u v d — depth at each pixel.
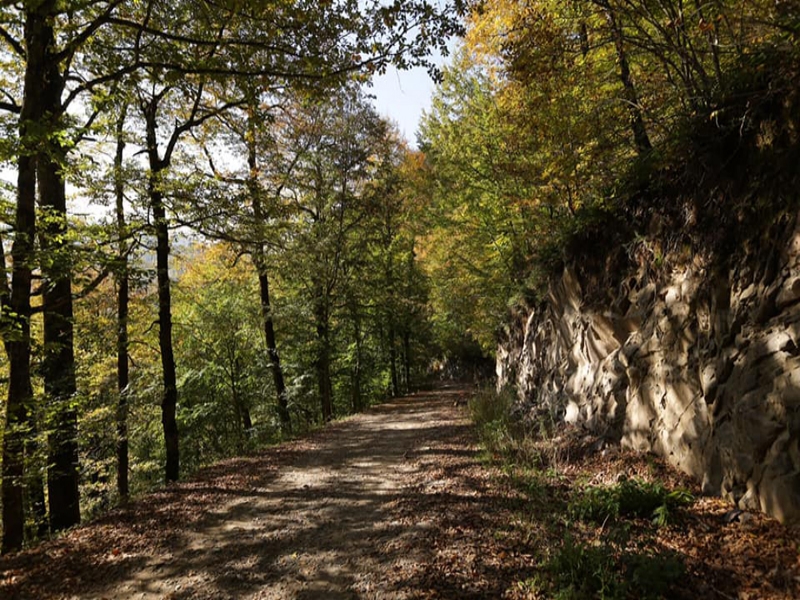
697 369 5.37
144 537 5.66
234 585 4.43
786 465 3.85
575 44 6.75
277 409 15.59
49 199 8.30
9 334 5.72
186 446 15.98
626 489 4.98
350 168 18.39
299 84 6.96
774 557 3.52
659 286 6.50
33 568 4.91
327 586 4.26
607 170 7.82
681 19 5.34
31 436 7.09
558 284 10.47
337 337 22.89
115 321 10.31
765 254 4.44
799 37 4.21
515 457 7.55
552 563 3.90
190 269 16.16
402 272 26.00
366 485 7.34
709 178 5.39
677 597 3.37
